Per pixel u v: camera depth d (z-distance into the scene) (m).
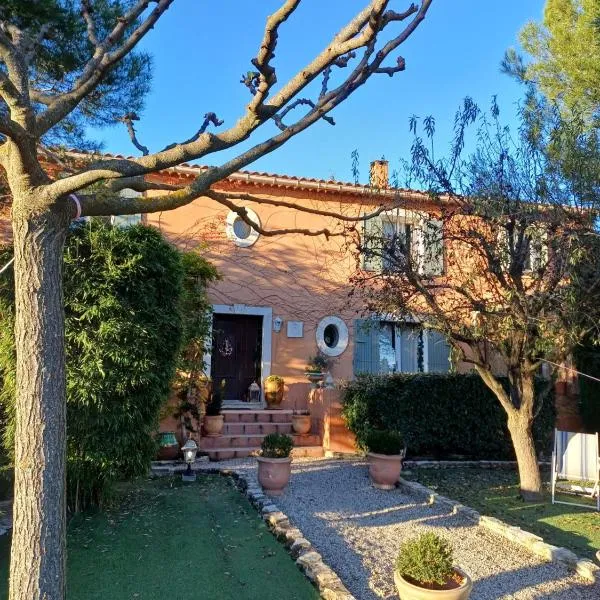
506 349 9.18
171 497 8.07
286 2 2.52
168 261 7.41
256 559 5.71
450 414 11.73
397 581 4.69
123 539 6.15
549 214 7.70
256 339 13.96
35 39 4.13
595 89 9.12
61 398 2.83
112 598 4.72
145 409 7.13
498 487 9.76
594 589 5.42
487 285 8.90
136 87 8.34
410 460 11.55
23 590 2.61
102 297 6.80
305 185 13.52
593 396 12.89
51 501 2.71
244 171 13.09
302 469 10.28
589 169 7.86
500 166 8.23
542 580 5.61
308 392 13.59
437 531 7.10
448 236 8.20
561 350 8.48
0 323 7.05
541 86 9.80
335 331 14.21
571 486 9.01
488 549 6.48
